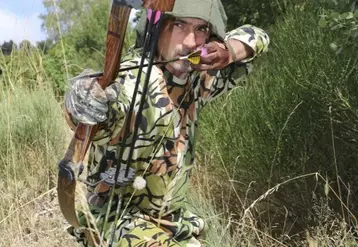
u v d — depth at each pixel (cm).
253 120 414
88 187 238
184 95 238
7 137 507
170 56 232
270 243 369
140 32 238
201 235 253
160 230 229
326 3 367
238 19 714
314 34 410
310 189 399
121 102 213
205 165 417
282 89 412
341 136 395
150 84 226
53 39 542
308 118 399
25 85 627
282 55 436
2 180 485
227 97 440
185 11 227
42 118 569
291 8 472
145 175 233
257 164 409
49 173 509
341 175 394
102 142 215
